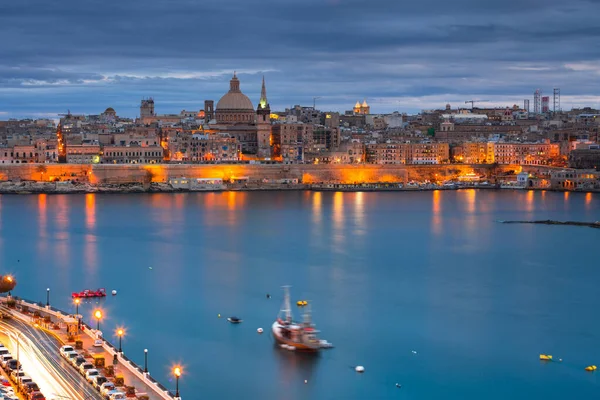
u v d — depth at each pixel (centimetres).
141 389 15112
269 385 16938
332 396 16538
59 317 19588
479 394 16775
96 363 16100
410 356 18862
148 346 19150
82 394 14725
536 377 17725
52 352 16988
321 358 18650
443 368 18188
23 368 15925
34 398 14188
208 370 17650
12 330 18425
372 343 19712
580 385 17338
